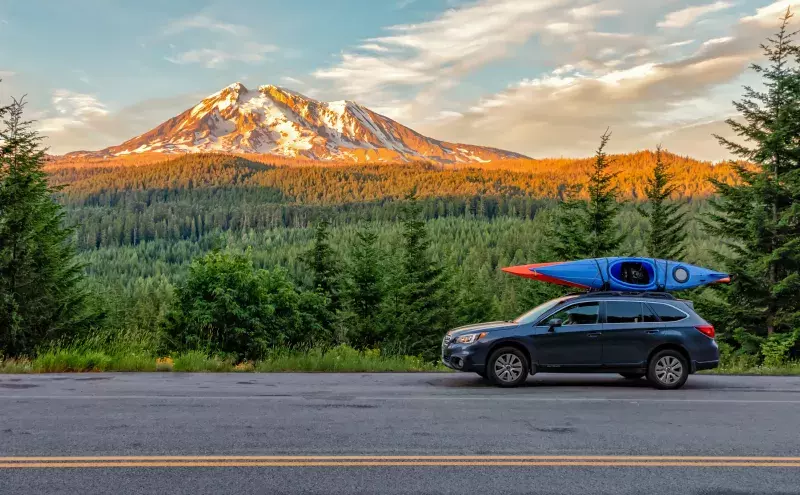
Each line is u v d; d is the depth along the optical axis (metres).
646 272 13.27
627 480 5.44
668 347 11.66
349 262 35.97
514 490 5.13
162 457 5.94
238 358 22.62
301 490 5.06
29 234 22.36
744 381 12.71
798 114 24.34
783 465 5.95
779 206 25.45
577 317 11.81
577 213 32.38
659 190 34.66
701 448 6.56
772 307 24.83
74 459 5.85
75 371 13.63
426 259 36.69
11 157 23.14
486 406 9.00
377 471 5.59
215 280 22.94
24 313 21.59
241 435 6.90
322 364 14.47
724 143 26.09
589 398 9.91
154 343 19.53
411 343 34.38
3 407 8.55
